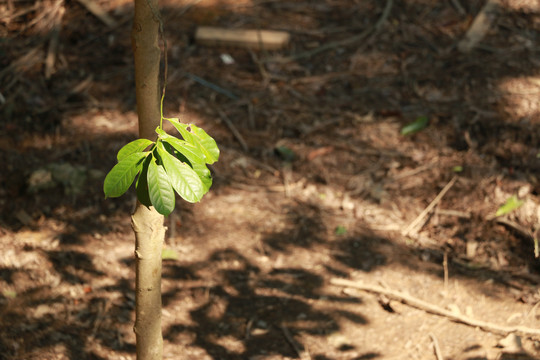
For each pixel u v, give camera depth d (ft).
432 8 16.79
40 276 10.43
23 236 11.00
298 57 15.30
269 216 11.84
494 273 10.64
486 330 9.91
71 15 15.96
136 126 13.42
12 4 16.05
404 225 11.65
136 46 7.24
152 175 6.86
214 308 10.31
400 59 15.20
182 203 12.05
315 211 11.96
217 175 12.63
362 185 12.42
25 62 14.60
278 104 14.15
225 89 14.47
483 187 11.98
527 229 11.04
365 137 13.38
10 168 12.25
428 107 13.89
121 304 10.26
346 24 16.38
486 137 13.00
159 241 7.67
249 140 13.38
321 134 13.46
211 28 15.84
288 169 12.82
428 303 10.25
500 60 14.87
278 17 16.56
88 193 11.94
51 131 13.15
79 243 10.98
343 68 15.03
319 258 11.00
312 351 9.81
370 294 10.45
